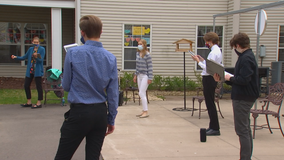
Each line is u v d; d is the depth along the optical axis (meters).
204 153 4.07
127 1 10.61
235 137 4.90
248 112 3.45
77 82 2.40
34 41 7.25
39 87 7.32
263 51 10.84
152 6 10.74
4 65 12.65
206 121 6.09
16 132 5.14
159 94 10.18
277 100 5.06
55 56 10.03
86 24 2.49
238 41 3.45
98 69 2.44
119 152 4.10
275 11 10.88
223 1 10.93
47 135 4.97
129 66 10.89
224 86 9.98
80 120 2.38
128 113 6.88
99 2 10.45
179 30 10.92
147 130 5.33
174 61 11.01
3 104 7.77
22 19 12.81
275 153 4.10
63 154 2.47
